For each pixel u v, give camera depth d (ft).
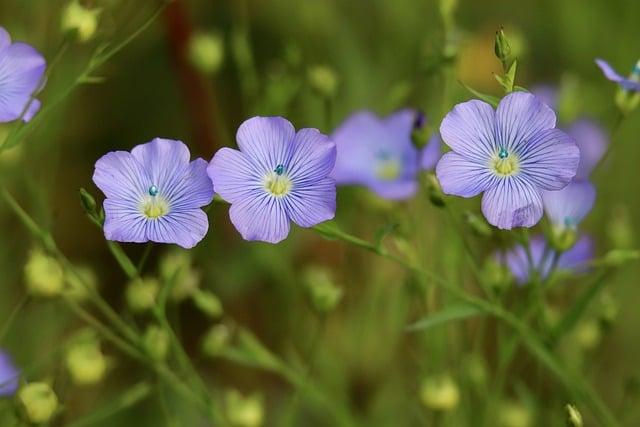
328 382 2.14
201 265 2.19
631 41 2.36
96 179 1.75
